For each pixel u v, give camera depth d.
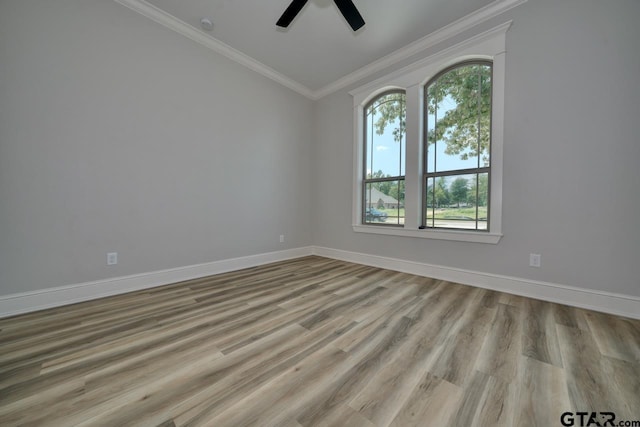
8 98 1.87
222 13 2.56
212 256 3.10
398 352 1.45
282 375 1.25
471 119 2.69
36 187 2.00
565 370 1.28
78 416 1.00
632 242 1.86
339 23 2.67
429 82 3.00
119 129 2.38
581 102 2.02
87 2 2.19
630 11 1.83
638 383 1.18
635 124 1.83
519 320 1.83
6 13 1.85
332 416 1.00
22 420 0.98
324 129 4.23
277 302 2.21
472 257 2.64
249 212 3.49
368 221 3.72
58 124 2.08
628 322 1.78
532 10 2.22
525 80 2.27
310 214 4.38
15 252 1.93
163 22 2.62
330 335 1.64
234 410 1.04
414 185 3.06
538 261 2.24
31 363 1.34
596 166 1.98
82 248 2.21
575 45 2.04
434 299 2.26
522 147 2.29
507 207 2.39
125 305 2.13
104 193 2.32
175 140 2.76
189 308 2.08
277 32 2.82
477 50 2.53
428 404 1.06
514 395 1.11
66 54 2.10
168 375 1.25
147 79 2.54
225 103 3.19
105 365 1.33
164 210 2.70
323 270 3.31
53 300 2.08
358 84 3.71
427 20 2.59
